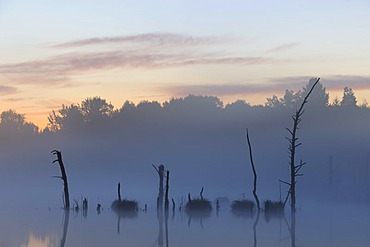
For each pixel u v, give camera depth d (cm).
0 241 3997
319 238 4216
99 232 4616
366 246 3756
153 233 4575
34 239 4116
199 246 3759
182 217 6412
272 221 5853
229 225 5347
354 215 6788
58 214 6800
